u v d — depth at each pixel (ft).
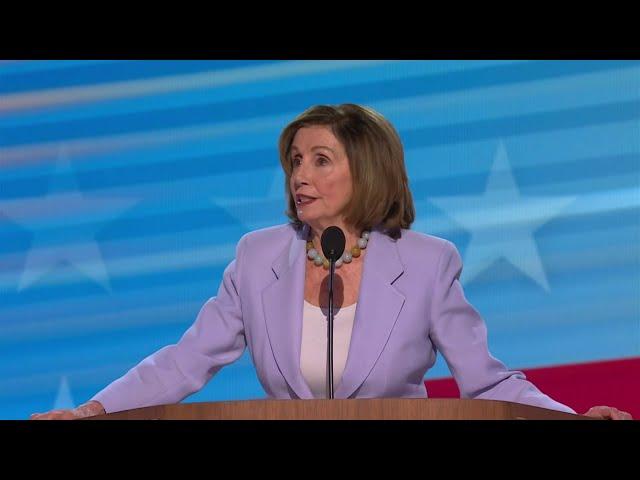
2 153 50.37
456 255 34.58
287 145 34.83
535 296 46.19
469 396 32.89
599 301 45.85
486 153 47.47
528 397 31.68
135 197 49.65
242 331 34.73
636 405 45.14
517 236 46.73
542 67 47.34
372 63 48.88
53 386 48.98
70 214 49.80
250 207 49.16
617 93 46.78
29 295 49.52
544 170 46.93
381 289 33.37
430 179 47.67
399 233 34.71
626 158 46.44
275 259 34.88
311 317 33.58
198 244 49.14
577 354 45.70
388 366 32.48
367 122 33.96
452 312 33.63
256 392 47.55
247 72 49.75
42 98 50.52
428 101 48.16
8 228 49.96
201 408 24.89
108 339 49.01
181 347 34.04
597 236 46.21
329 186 33.55
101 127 50.14
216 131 49.62
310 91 49.42
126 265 49.26
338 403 24.25
